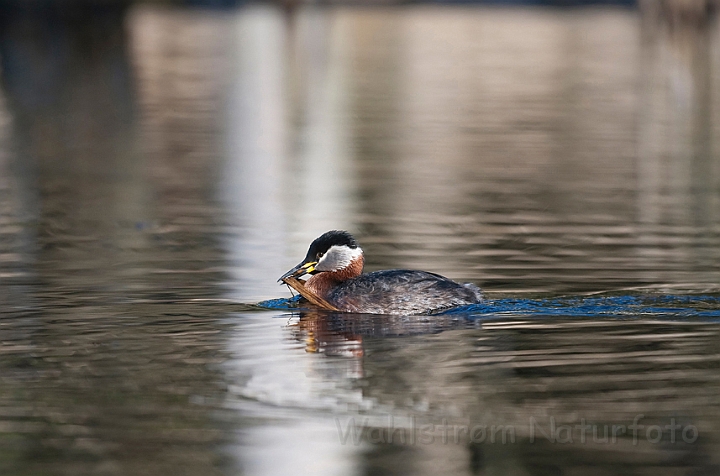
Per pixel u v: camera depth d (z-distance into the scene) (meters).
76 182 23.27
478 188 22.58
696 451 8.41
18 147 28.23
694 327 11.66
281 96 40.88
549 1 103.88
